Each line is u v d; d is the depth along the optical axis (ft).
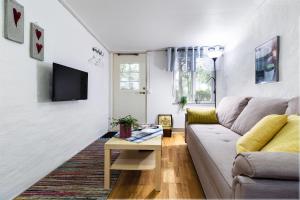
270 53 7.80
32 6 6.44
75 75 9.00
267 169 2.81
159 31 11.77
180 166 8.27
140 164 6.65
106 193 6.02
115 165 6.55
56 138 7.94
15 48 5.70
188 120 10.89
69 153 9.08
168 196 5.88
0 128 5.18
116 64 16.19
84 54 10.95
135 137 7.14
